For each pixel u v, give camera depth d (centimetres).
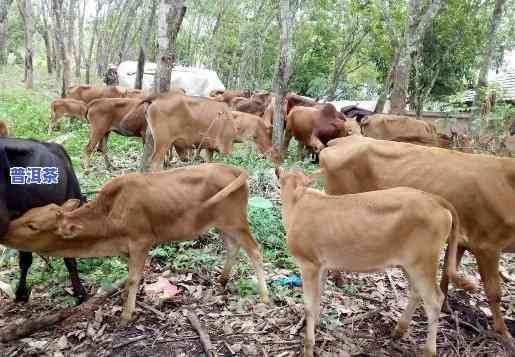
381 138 1048
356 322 475
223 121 870
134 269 454
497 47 2253
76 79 2967
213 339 440
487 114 1125
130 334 444
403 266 389
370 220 386
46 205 446
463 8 1891
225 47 3359
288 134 1241
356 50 2766
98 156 1101
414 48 1375
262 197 742
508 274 605
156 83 815
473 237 459
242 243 496
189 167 483
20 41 3666
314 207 407
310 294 408
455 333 457
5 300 495
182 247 593
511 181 452
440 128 1331
